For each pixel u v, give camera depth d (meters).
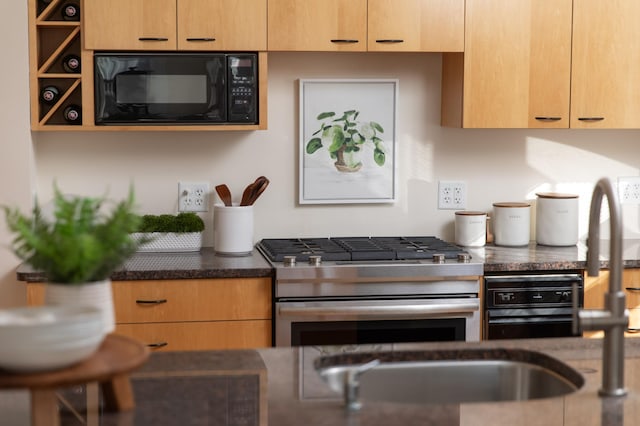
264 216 4.17
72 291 1.80
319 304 3.51
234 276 3.51
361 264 3.59
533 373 2.28
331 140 4.16
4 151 3.71
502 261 3.69
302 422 1.74
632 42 3.93
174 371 2.09
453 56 4.01
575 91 3.92
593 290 3.72
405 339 3.61
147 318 3.49
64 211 1.79
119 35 3.67
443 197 4.27
